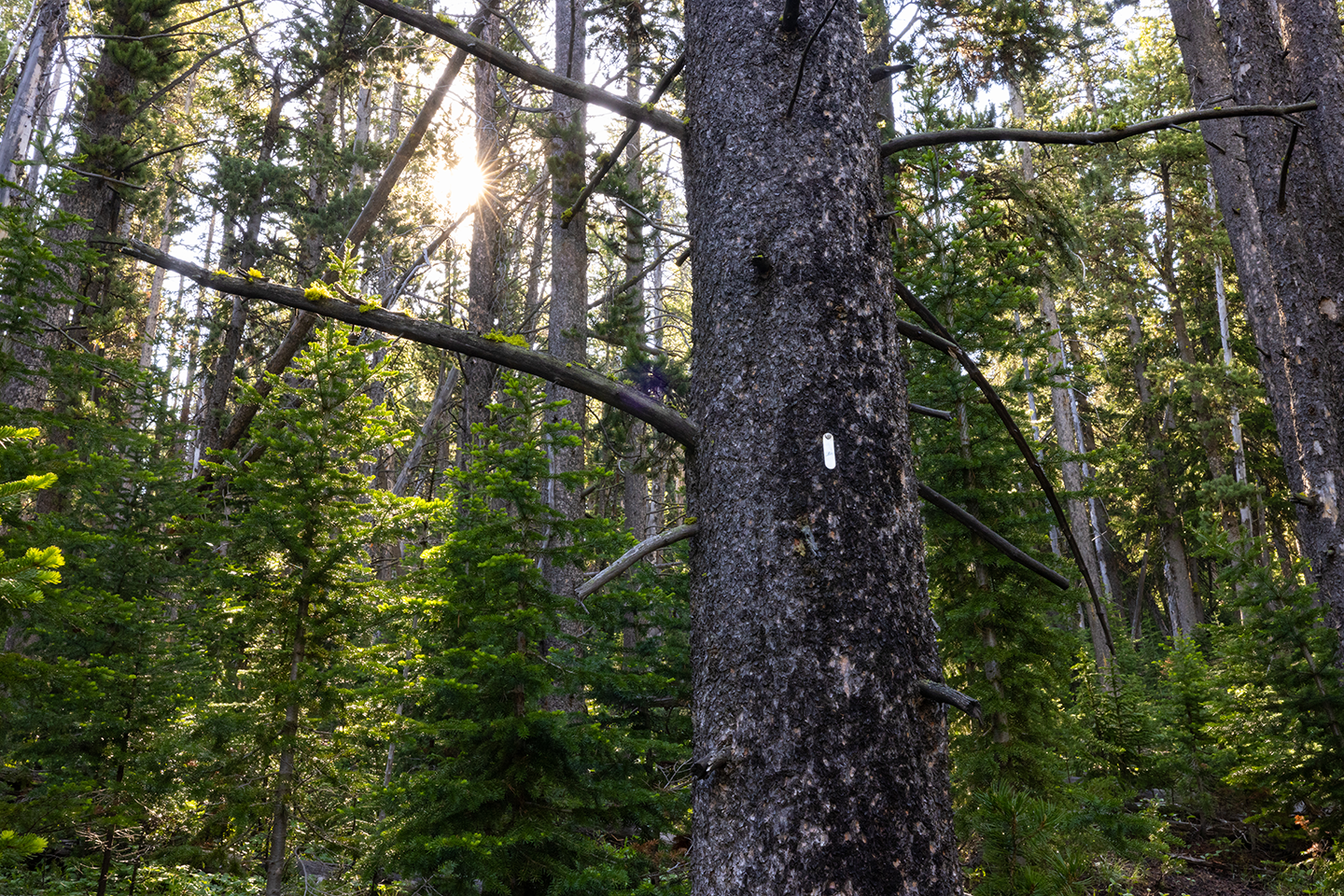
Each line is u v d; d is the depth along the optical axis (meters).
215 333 17.36
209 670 6.30
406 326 2.34
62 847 6.44
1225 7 8.27
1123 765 8.47
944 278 7.19
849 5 2.55
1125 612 30.88
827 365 2.15
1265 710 7.96
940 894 1.87
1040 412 22.73
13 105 7.92
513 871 4.83
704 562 2.20
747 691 1.98
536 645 5.54
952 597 7.30
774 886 1.83
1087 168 18.72
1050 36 12.44
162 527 6.93
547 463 5.65
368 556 5.76
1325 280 7.70
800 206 2.27
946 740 2.05
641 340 12.27
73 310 13.16
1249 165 8.08
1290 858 7.91
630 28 12.28
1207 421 21.86
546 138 10.93
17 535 4.59
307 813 5.25
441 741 5.54
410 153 8.78
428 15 2.45
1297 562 8.80
